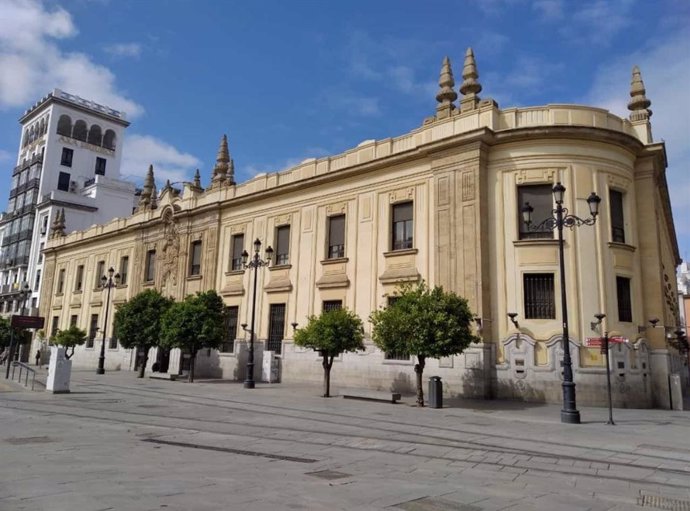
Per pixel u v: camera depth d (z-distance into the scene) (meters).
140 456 8.20
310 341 19.22
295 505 5.64
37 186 58.09
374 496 6.19
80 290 44.88
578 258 19.66
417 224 22.73
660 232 25.12
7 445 8.81
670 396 19.72
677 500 6.64
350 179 25.69
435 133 22.70
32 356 48.12
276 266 28.09
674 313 32.44
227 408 15.34
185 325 26.14
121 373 33.56
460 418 14.16
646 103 22.98
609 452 9.85
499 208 20.70
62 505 5.27
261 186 30.12
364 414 14.48
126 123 64.56
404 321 16.77
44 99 60.50
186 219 34.50
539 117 20.92
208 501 5.64
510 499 6.35
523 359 19.16
